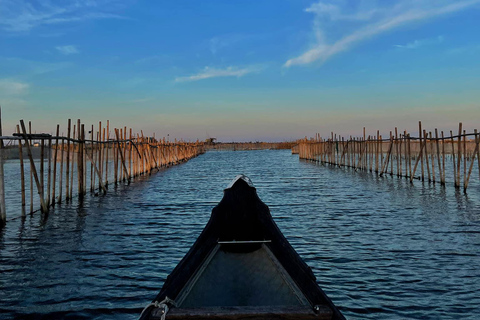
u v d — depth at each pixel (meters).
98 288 8.36
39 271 9.42
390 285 8.41
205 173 41.66
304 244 11.79
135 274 9.23
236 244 7.13
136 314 7.17
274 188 27.00
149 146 41.56
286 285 5.94
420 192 23.23
